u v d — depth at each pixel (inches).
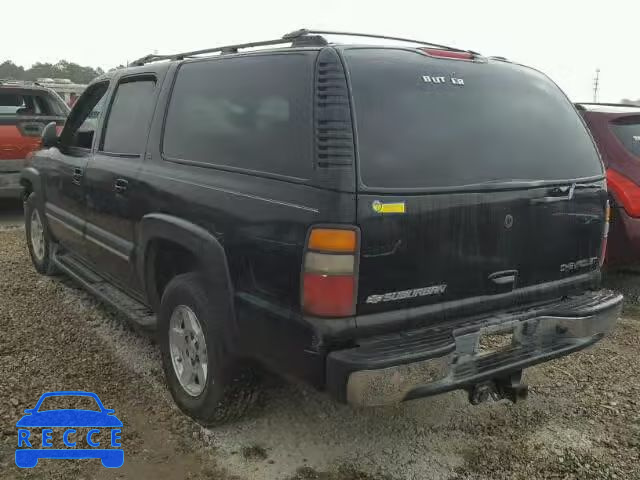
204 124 131.3
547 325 121.0
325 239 98.0
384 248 100.7
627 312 211.3
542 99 131.3
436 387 104.3
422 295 106.4
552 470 120.6
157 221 134.7
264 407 135.0
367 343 101.3
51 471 115.6
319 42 111.6
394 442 128.7
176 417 135.8
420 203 103.9
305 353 102.0
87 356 163.8
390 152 103.4
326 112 101.4
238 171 117.2
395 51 113.7
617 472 120.3
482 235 112.1
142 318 152.1
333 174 98.7
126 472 116.3
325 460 121.8
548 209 122.1
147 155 147.1
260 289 109.4
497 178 115.1
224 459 121.4
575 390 153.7
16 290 214.1
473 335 110.2
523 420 138.9
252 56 122.9
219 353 120.0
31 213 232.4
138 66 170.2
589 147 137.3
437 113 111.7
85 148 184.5
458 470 119.6
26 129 328.2
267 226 106.8
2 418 131.7
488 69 124.8
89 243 178.9
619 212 209.2
